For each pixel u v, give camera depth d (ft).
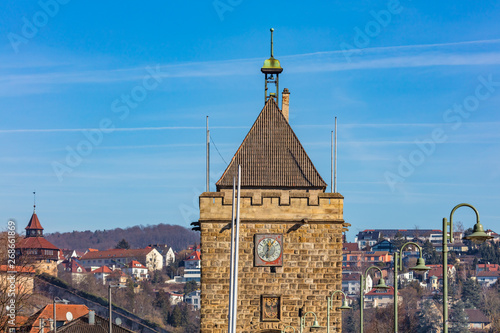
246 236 420.36
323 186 424.46
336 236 420.77
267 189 424.05
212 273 418.31
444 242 217.56
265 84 458.09
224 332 415.44
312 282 418.72
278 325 416.87
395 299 290.76
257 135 439.22
